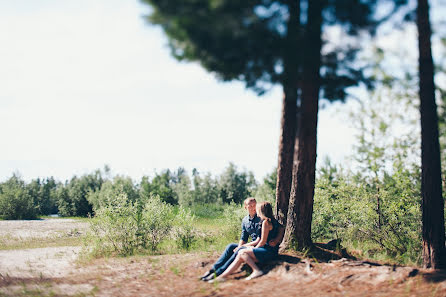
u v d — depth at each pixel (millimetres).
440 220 5711
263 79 6324
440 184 5793
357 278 4941
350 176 8773
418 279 4684
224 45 5074
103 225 9820
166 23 4672
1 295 5191
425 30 5973
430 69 5965
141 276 6254
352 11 5668
